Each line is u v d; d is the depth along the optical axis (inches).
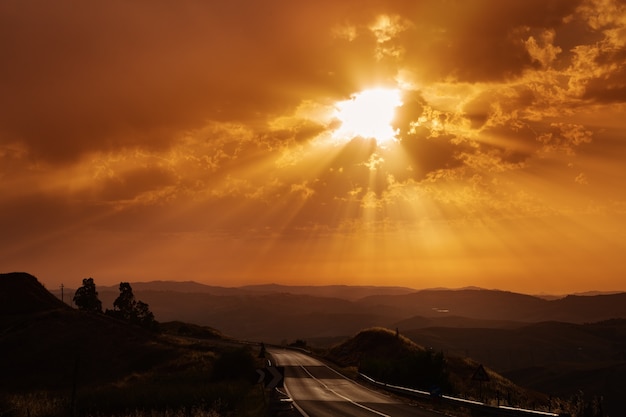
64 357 3400.6
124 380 2559.1
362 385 1953.7
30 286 5211.6
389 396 1582.2
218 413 1126.4
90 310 4842.5
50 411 1197.1
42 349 3501.5
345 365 2970.0
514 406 1085.1
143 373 2824.8
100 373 3174.2
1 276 5270.7
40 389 2719.0
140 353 3444.9
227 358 2048.5
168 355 3329.2
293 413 1151.0
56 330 3806.6
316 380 2105.1
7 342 3609.7
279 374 943.0
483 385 2300.7
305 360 3070.9
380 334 3587.6
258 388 1637.6
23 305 4773.6
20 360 3358.8
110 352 3501.5
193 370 2571.4
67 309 4409.5
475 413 1154.0
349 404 1350.9
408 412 1186.0
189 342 3927.2
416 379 1774.1
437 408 1277.1
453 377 2440.9
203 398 1269.7
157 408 1208.2
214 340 4805.6
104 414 1170.0
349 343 3705.7
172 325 5930.1
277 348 4227.4
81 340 3671.3
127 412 1152.2
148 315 4972.9
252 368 2020.2
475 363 3078.2
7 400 1352.1
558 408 985.5
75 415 1128.8
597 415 943.7
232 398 1314.0
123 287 5068.9
